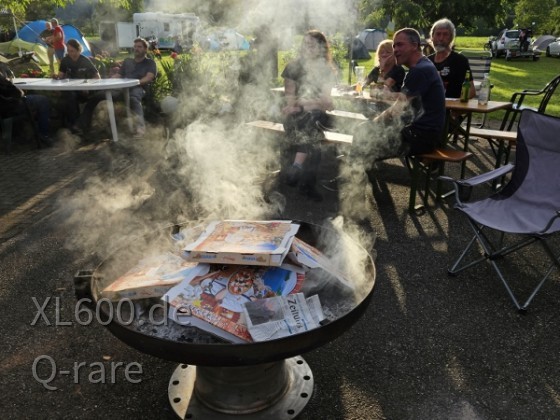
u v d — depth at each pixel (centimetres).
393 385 225
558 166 325
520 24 3203
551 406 211
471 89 558
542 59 2203
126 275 205
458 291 301
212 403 207
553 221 267
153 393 222
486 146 634
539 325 267
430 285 308
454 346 250
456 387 223
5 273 325
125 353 249
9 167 557
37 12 1994
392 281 313
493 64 1909
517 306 277
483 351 246
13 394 221
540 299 291
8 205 446
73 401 218
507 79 1395
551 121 324
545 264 332
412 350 248
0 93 584
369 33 2145
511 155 593
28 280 316
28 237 379
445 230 389
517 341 254
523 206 324
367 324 269
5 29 1766
